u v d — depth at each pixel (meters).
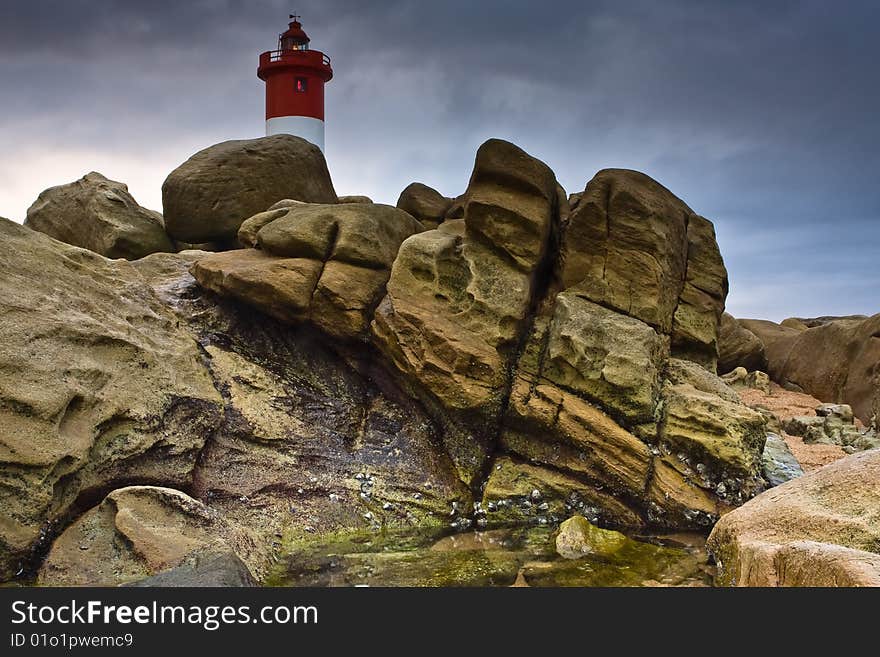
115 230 18.30
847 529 7.91
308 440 12.01
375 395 13.07
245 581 8.26
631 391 11.84
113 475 9.97
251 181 18.62
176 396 11.16
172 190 18.34
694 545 10.30
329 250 13.66
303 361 13.35
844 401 18.92
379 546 10.23
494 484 11.76
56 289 11.22
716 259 14.11
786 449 13.14
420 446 12.32
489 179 13.05
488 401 12.07
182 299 13.76
